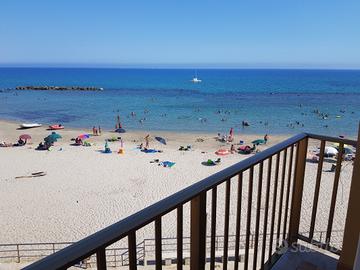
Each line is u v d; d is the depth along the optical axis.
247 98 71.25
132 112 50.34
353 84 119.56
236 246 2.37
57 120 44.12
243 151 26.69
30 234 12.30
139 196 16.59
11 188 17.66
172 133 35.53
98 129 37.00
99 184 18.38
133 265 1.31
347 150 18.84
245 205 12.32
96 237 1.14
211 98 71.00
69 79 143.25
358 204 2.14
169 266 8.30
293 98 71.69
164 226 11.91
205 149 27.97
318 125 39.97
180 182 18.98
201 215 1.67
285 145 2.59
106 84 115.75
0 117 46.66
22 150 26.98
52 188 17.66
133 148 27.84
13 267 9.35
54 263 0.99
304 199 13.89
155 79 149.88
